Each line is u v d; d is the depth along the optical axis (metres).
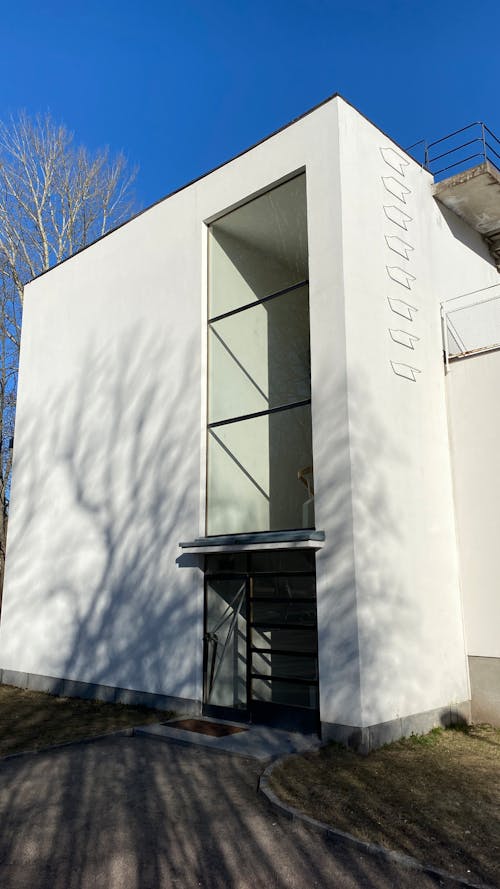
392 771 6.62
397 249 9.80
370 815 5.38
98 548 11.78
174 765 7.08
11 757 7.50
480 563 9.41
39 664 12.55
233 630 9.33
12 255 23.39
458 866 4.43
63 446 13.14
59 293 14.16
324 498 8.22
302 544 7.97
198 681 9.48
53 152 25.05
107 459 11.99
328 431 8.34
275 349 9.70
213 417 10.34
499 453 9.46
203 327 10.67
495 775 6.56
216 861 4.68
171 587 10.20
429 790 6.04
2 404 23.55
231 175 10.59
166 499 10.61
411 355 9.57
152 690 10.16
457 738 8.10
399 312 9.53
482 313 11.98
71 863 4.67
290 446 9.18
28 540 13.54
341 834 4.97
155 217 11.98
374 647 7.74
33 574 13.21
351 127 9.30
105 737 8.45
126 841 5.04
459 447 9.91
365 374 8.57
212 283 10.83
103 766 7.10
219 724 8.82
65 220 24.86
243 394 9.98
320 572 8.06
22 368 14.88
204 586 9.80
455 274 11.32
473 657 9.27
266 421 9.58
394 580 8.28
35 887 4.32
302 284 9.27
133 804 5.85
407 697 8.09
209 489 10.13
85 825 5.37
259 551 8.87
